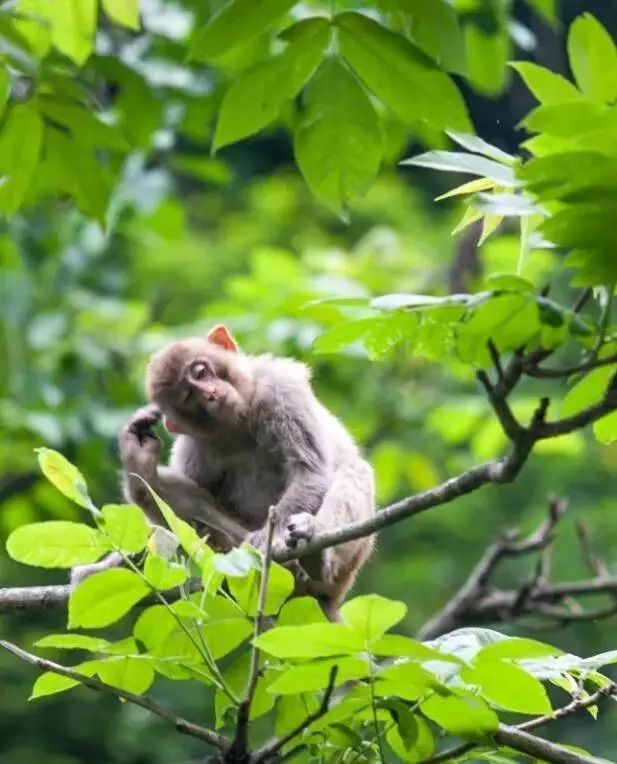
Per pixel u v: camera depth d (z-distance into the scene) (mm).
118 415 18281
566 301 16859
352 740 7836
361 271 20344
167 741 26562
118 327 19297
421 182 34812
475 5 15875
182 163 18969
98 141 11148
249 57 14617
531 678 6996
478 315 7594
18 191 11180
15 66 10844
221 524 11516
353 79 9039
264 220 30438
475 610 15086
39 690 7965
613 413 8539
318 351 8094
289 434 11898
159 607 7715
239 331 17969
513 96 30125
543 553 15547
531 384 22875
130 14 12266
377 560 26844
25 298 18156
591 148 7113
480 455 17500
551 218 7258
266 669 7613
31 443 18422
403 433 19688
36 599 9891
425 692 7391
